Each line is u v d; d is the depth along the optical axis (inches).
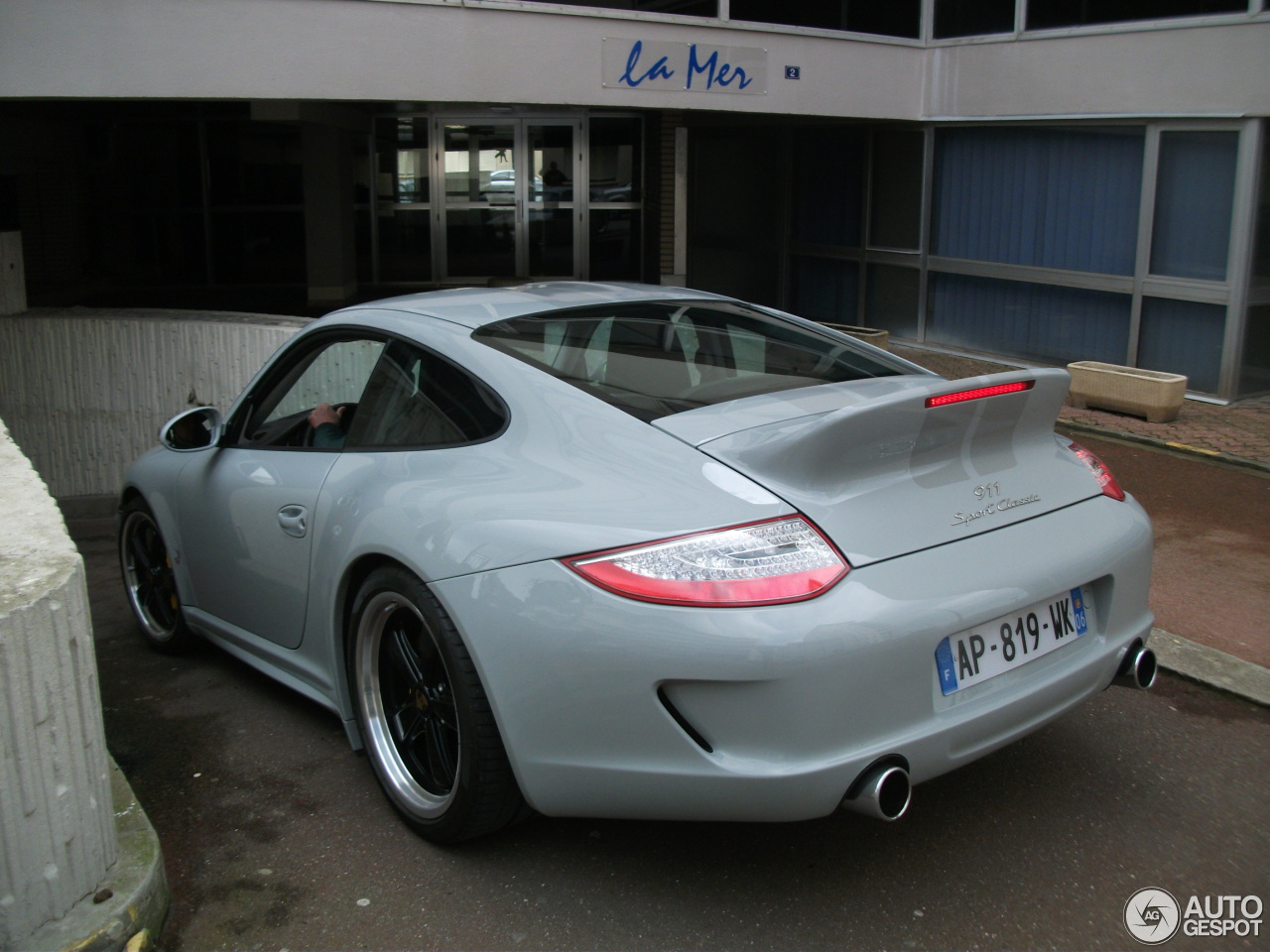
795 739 92.1
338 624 125.7
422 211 684.1
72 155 661.9
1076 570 109.2
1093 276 414.9
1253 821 121.8
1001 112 436.8
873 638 93.5
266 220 697.6
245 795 128.4
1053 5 413.1
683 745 94.1
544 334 126.7
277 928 103.6
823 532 97.2
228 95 335.9
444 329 128.7
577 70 384.5
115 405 255.4
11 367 253.9
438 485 114.0
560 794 102.0
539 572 99.6
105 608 199.2
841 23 458.9
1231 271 369.4
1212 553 227.0
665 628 93.0
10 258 261.6
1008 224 446.3
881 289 510.6
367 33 349.1
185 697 156.6
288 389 147.7
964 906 106.3
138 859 102.9
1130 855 115.1
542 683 99.3
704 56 407.2
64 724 93.2
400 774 120.8
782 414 108.0
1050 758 136.3
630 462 104.3
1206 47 365.4
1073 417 361.4
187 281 700.0
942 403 103.7
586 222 687.7
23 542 100.1
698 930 102.7
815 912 105.4
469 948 100.5
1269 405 378.0
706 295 151.9
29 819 89.8
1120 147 400.5
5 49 314.3
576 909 106.0
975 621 99.7
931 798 126.6
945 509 105.0
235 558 147.4
